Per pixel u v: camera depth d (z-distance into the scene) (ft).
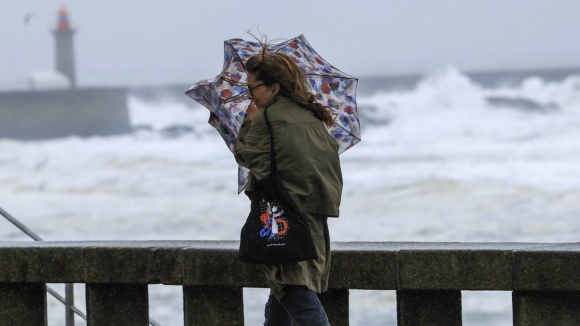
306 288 39.50
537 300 44.06
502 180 305.12
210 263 46.73
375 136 529.45
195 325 47.85
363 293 146.20
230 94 43.83
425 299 45.52
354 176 338.54
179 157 444.14
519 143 444.55
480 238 209.05
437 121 576.61
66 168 432.66
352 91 43.93
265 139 38.37
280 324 43.88
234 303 47.47
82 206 298.76
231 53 43.45
